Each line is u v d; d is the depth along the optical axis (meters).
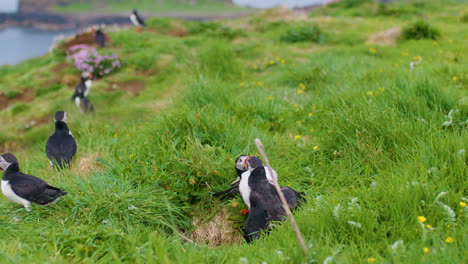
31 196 4.51
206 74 10.32
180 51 13.23
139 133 6.79
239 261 3.39
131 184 5.02
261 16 20.33
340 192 4.39
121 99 10.78
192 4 88.06
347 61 10.41
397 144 5.12
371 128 5.36
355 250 3.23
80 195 4.67
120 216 4.46
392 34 14.65
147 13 77.38
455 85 7.83
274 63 11.90
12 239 4.08
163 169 5.24
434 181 4.08
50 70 13.39
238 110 7.09
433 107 5.85
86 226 4.07
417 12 20.44
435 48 12.62
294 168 5.46
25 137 9.31
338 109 6.11
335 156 5.45
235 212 4.90
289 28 16.36
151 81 11.76
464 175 4.10
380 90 6.39
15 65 15.74
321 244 3.39
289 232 3.70
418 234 3.38
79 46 14.16
